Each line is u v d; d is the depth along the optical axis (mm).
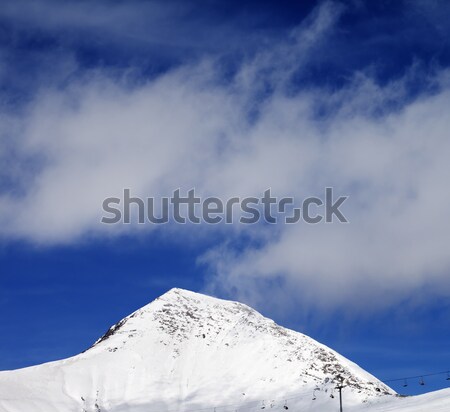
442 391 194125
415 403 190250
